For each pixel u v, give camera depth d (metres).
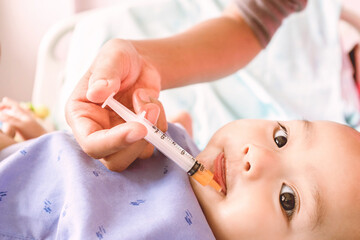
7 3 2.03
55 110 1.60
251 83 1.71
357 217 0.74
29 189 0.72
